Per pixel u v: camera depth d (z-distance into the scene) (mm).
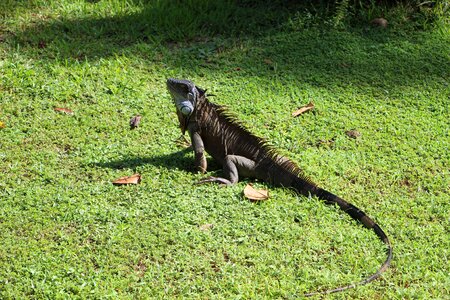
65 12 4957
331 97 4352
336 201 3697
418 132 4129
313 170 3873
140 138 4043
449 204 3738
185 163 3910
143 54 4621
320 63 4594
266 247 3520
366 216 3617
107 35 4793
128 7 5027
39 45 4672
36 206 3654
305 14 4926
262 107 4254
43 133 4047
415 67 4586
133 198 3699
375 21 4879
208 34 4816
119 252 3473
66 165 3877
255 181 3828
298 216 3650
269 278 3404
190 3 5023
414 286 3398
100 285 3354
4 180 3781
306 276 3400
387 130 4141
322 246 3521
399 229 3611
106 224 3584
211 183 3789
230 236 3555
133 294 3334
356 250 3514
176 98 3844
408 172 3898
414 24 4891
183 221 3602
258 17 4949
